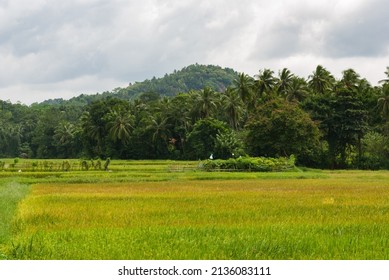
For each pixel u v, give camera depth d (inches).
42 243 604.7
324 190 1536.7
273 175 2411.4
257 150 3457.2
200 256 537.6
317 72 4210.1
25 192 1476.4
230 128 4296.3
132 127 5049.2
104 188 1676.9
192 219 852.6
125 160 4621.1
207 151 4084.6
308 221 815.7
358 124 3499.0
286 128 3287.4
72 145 6131.9
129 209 1013.2
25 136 6939.0
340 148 3634.4
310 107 3663.9
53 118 6555.1
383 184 1857.8
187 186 1764.3
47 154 6422.2
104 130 5216.5
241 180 2176.4
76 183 2000.5
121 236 639.8
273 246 574.9
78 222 821.2
